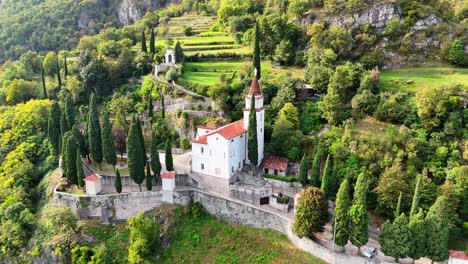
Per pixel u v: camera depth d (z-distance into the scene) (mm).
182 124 112312
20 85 143625
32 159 115438
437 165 85125
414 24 119438
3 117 126875
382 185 79688
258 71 116562
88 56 146625
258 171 96250
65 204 93250
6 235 91688
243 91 111375
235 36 151125
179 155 108875
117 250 85312
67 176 95750
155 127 114812
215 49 146750
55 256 85875
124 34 179750
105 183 98125
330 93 100188
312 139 98000
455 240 77312
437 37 118000
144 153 96438
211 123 107625
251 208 85188
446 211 67438
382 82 108438
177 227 87312
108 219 91750
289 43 128375
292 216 83312
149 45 154375
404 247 68375
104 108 130625
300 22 132375
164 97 121562
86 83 140375
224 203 87938
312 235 76438
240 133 94000
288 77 112000
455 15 133000
